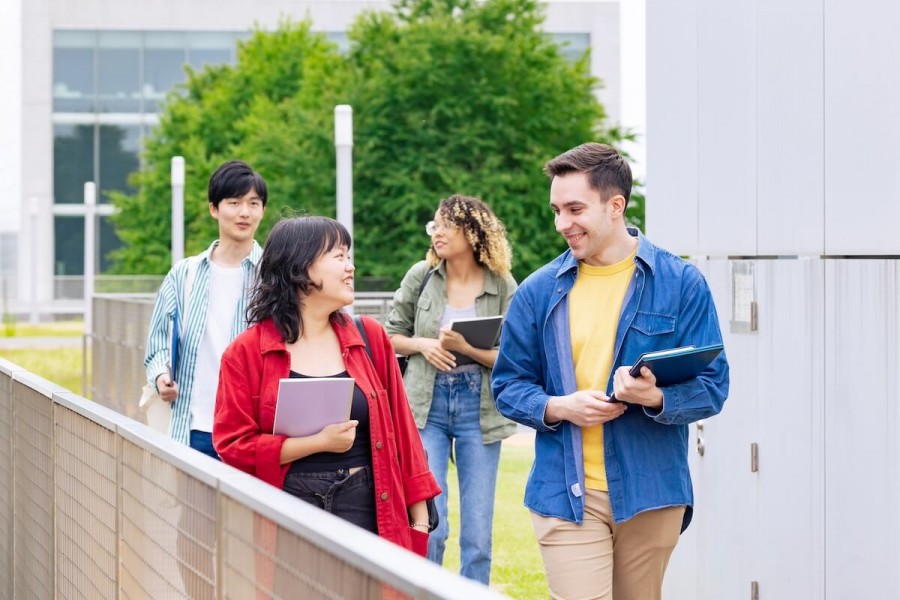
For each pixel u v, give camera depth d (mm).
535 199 37938
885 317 4320
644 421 4113
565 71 41094
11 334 42531
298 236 3889
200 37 63250
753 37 5355
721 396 4020
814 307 4828
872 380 4414
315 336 3943
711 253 5820
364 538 2135
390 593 1952
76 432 4391
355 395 3869
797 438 4957
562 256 4336
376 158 38594
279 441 3752
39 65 63000
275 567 2484
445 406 6105
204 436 5367
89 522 4195
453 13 42125
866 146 4449
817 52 4805
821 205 4777
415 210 37719
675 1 6195
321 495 3797
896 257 4246
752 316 5352
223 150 50562
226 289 5477
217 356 5398
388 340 4047
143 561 3506
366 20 42406
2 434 6098
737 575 5492
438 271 6309
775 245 5164
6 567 5980
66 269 63531
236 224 5480
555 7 63719
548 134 39750
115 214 54688
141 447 3512
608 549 4188
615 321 4148
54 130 63375
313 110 40906
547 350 4227
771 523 5172
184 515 3109
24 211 63062
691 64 6023
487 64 39031
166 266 52312
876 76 4371
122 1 63062
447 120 38906
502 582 7445
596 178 4070
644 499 4082
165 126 53031
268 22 63156
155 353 5523
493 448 6113
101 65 63250
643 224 39156
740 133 5504
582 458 4156
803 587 4914
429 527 4086
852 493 4559
